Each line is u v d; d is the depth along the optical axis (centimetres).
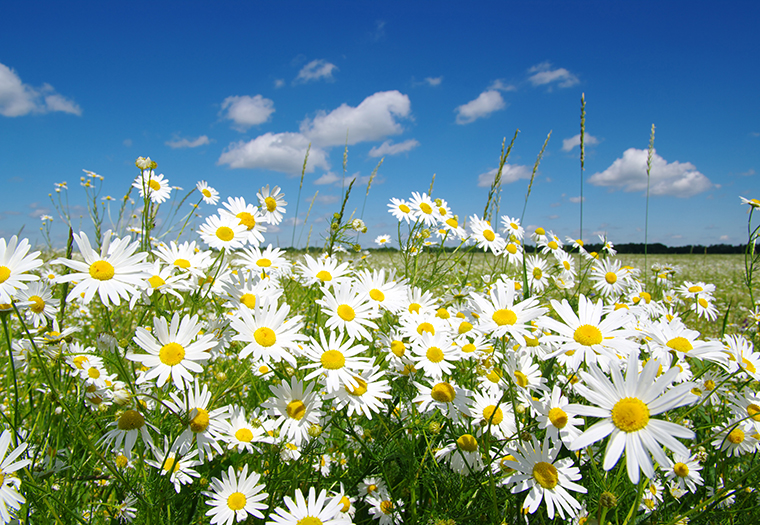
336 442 36
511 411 32
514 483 28
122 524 28
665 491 32
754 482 31
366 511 34
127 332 41
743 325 71
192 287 34
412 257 54
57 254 89
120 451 29
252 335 28
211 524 27
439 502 31
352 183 45
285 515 25
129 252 25
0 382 41
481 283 61
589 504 29
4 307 24
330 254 45
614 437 21
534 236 68
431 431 32
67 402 32
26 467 25
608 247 70
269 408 30
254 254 41
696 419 40
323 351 30
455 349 33
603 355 26
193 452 28
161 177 56
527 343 38
